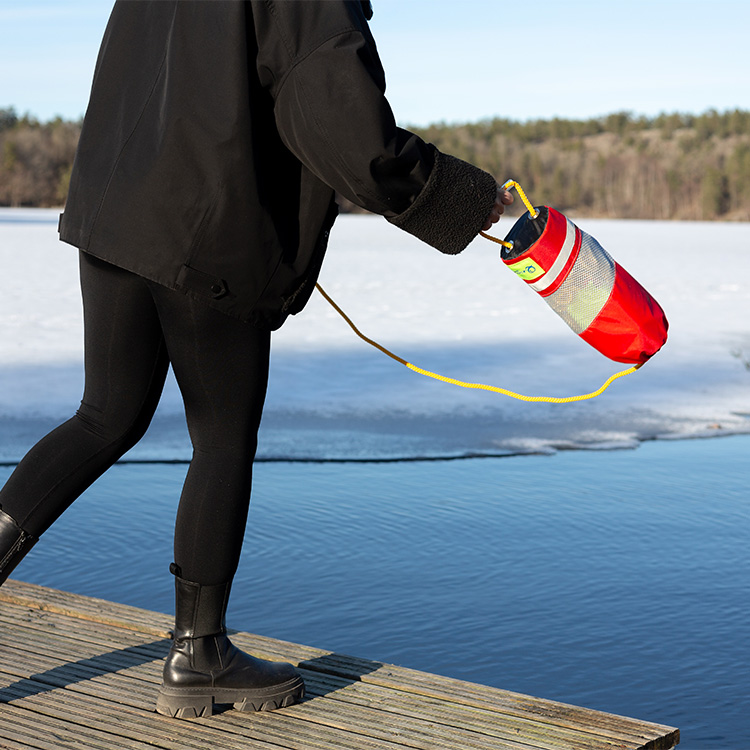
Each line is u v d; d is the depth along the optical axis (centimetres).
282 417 652
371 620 324
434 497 475
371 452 565
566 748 199
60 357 877
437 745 200
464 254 2673
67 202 204
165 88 189
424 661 294
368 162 180
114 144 195
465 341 1009
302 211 198
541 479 510
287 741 202
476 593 350
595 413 673
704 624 322
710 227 5706
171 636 255
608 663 293
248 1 183
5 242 2772
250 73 185
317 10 180
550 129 10019
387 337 1036
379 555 390
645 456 562
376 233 3934
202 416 206
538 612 331
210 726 209
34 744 200
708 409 688
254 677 214
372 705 218
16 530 200
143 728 207
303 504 462
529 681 281
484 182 192
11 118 8356
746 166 7919
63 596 279
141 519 440
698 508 457
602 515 446
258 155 188
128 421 205
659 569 375
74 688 225
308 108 180
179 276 188
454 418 655
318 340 1004
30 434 588
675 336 1048
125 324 200
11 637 253
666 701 270
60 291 1482
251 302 194
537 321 1183
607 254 216
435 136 9638
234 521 209
